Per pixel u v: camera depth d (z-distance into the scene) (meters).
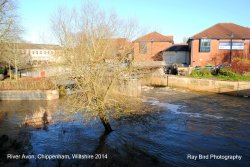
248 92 24.95
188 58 41.88
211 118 17.00
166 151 11.02
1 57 34.88
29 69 42.84
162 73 34.97
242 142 12.32
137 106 19.22
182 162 9.86
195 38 35.88
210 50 35.62
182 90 30.19
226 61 35.22
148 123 15.57
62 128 14.39
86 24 13.83
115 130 14.02
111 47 13.64
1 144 11.27
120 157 10.20
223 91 27.16
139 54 15.82
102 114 13.01
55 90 24.05
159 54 43.72
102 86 12.46
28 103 22.30
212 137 13.05
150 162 9.77
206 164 9.73
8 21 31.27
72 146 11.45
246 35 34.62
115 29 14.53
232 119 16.77
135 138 12.72
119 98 15.22
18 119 16.64
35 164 9.20
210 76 30.41
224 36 34.88
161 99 24.16
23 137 12.70
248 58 34.12
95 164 9.39
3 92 24.06
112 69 12.93
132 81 21.81
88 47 12.30
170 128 14.62
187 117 17.23
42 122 15.76
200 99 24.19
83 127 14.55
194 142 12.25
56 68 15.23
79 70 11.78
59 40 14.02
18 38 34.12
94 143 11.88
